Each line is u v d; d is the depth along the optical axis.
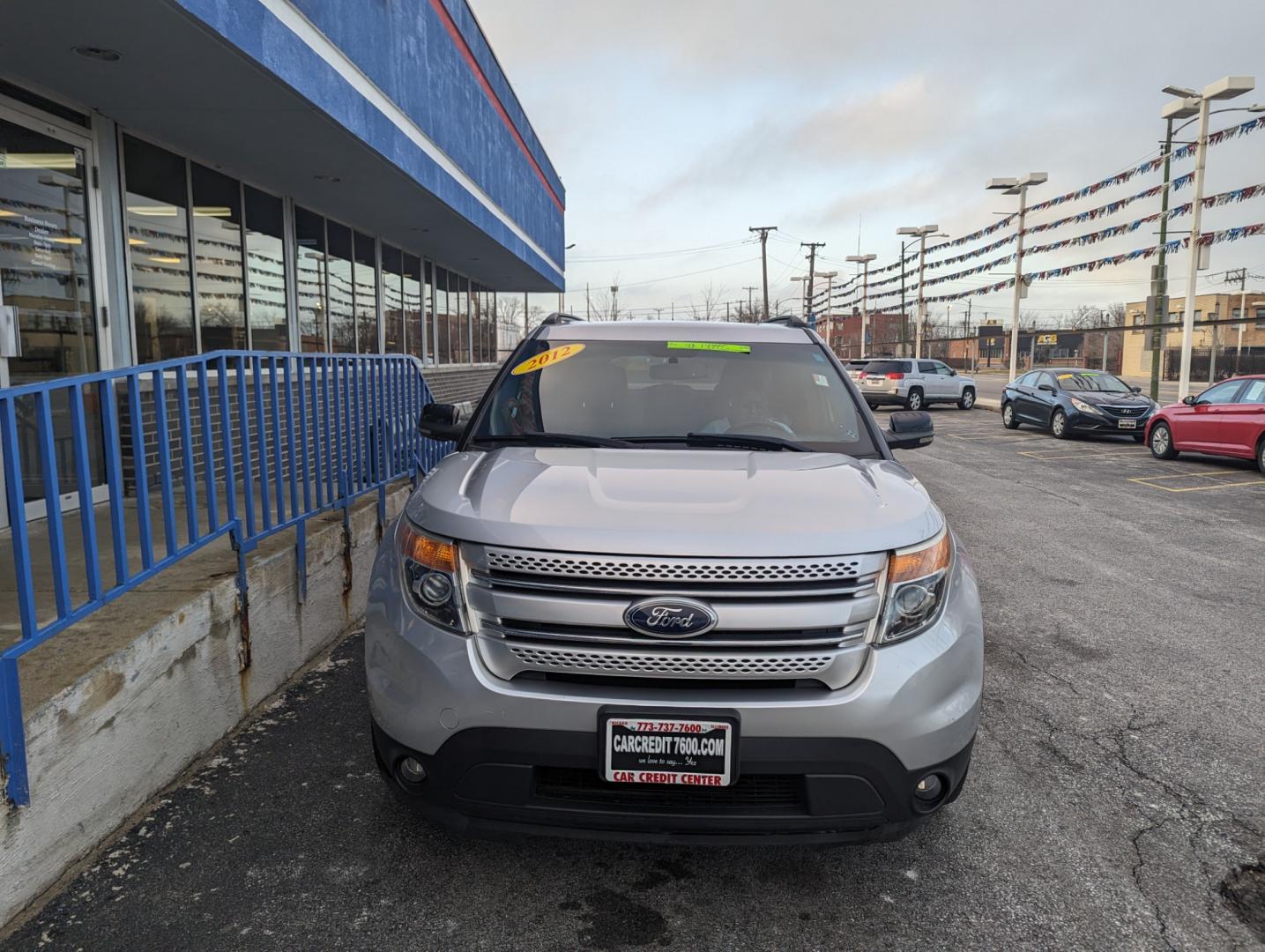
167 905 2.48
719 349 3.86
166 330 7.20
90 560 2.74
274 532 4.05
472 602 2.37
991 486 11.59
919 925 2.47
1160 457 14.60
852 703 2.26
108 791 2.80
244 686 3.74
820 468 2.96
